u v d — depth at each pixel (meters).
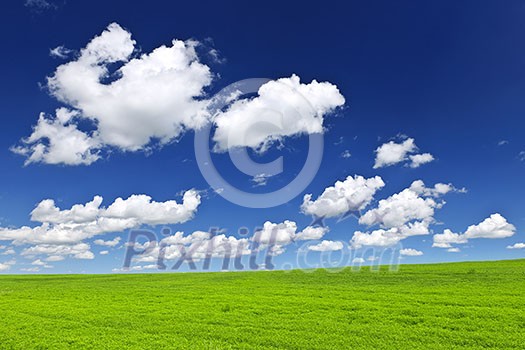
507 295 38.56
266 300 40.09
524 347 23.75
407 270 61.75
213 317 33.19
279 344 25.34
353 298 39.72
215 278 65.25
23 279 78.81
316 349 24.22
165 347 25.25
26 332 30.02
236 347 25.05
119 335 28.52
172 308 37.75
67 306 40.81
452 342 25.09
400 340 25.62
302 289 47.12
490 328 27.44
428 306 34.50
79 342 26.86
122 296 46.84
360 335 26.97
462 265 67.44
